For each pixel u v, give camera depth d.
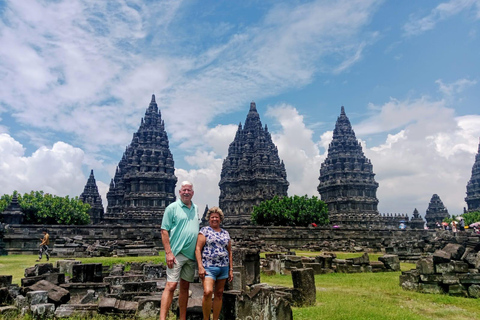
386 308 12.34
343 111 124.56
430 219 143.75
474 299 14.23
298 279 13.41
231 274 8.65
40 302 11.73
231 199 123.56
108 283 15.29
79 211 78.50
